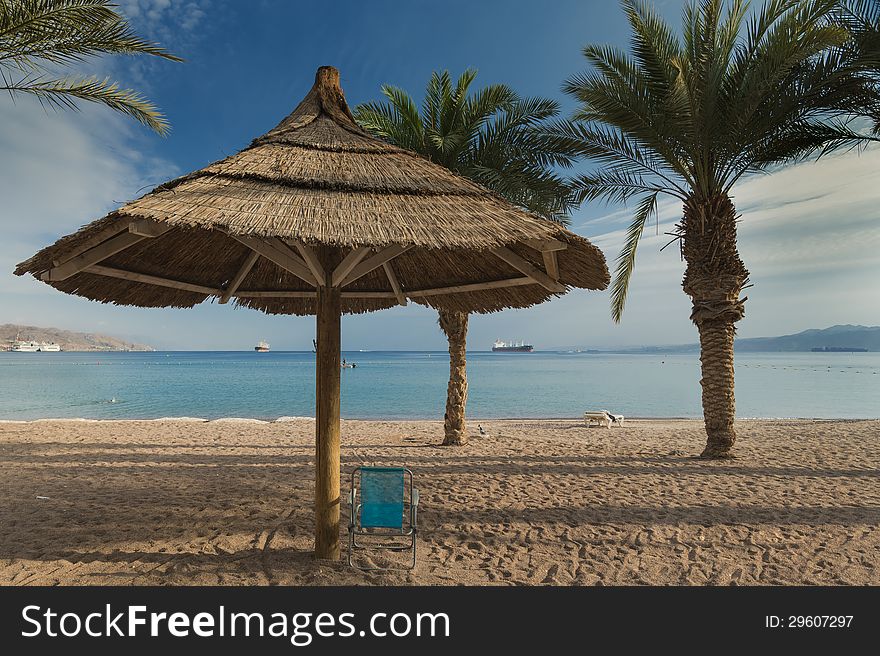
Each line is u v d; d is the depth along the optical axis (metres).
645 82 8.95
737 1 8.66
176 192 3.12
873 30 7.85
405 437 11.47
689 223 9.30
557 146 9.98
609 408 24.59
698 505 5.76
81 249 3.14
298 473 7.38
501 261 5.22
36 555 4.13
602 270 3.95
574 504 5.79
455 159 9.88
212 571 3.86
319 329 3.96
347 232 3.02
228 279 5.76
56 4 6.02
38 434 11.23
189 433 11.65
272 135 4.21
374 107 10.02
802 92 8.34
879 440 10.51
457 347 10.39
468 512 5.46
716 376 8.88
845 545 4.51
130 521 5.00
